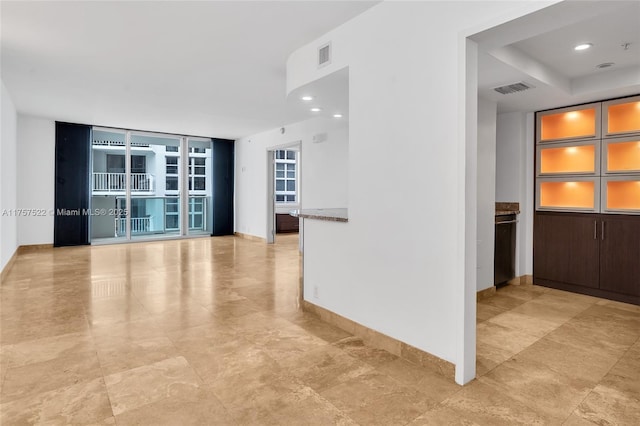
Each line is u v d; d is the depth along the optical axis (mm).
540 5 1833
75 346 2729
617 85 3564
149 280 4848
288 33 3297
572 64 3432
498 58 2830
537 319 3404
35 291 4250
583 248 4254
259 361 2512
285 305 3799
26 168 7082
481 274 4059
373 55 2768
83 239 7789
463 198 2166
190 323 3246
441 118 2283
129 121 7379
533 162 4652
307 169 7121
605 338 2949
